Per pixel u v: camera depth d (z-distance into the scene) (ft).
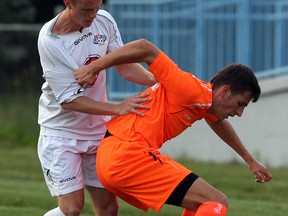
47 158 62.59
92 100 59.88
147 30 146.51
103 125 63.62
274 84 133.08
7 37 175.11
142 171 56.44
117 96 146.51
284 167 132.46
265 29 140.67
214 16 142.00
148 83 63.00
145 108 57.82
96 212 65.62
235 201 98.48
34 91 162.09
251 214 88.02
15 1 234.79
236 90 56.95
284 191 110.22
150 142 57.21
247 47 140.56
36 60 174.29
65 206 61.77
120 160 56.70
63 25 60.13
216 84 57.41
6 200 95.86
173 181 56.08
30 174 122.83
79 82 59.00
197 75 142.72
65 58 59.77
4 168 127.13
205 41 142.51
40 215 86.33
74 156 62.39
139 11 146.61
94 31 61.11
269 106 133.59
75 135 62.54
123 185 57.06
